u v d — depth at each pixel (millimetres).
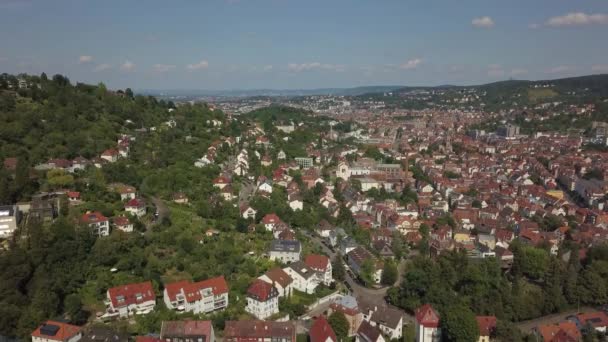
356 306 194000
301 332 183625
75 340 162750
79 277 194250
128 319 178875
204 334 161875
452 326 172500
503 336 175750
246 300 197250
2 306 168625
